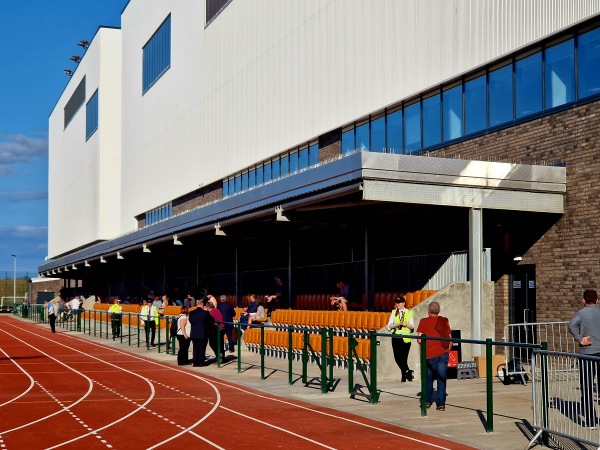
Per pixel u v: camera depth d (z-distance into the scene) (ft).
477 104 81.46
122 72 240.73
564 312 69.51
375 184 66.69
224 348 86.07
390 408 49.93
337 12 108.68
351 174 67.82
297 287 115.03
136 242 147.33
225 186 152.97
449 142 85.25
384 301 89.25
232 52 148.97
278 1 128.57
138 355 96.63
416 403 51.90
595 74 67.10
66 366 81.97
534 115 73.56
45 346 113.29
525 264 74.08
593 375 33.68
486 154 79.56
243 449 36.86
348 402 53.06
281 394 57.67
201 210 109.70
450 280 78.28
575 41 69.21
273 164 130.72
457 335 68.18
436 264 80.74
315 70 114.93
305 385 62.64
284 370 75.46
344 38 106.73
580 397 34.50
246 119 141.28
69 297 264.52
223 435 40.65
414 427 42.65
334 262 106.42
